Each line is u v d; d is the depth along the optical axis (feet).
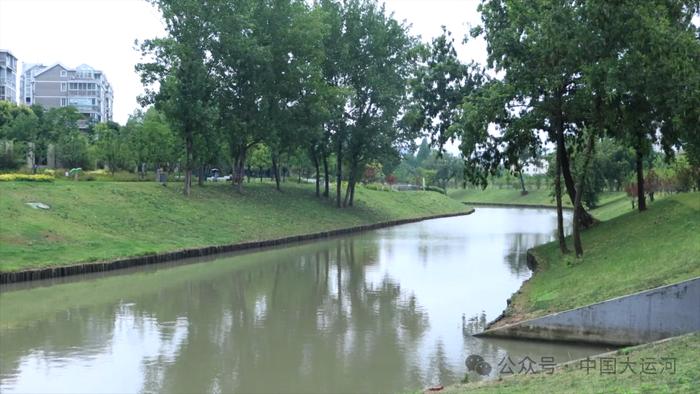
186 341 51.13
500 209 312.09
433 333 53.31
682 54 59.82
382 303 67.26
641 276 51.16
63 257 82.38
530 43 66.59
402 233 160.56
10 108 215.92
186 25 129.39
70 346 49.29
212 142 143.95
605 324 45.42
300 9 150.41
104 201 112.47
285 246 124.77
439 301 68.23
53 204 101.30
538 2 66.69
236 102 147.95
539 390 30.76
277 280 82.69
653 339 43.78
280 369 43.42
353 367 43.75
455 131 76.74
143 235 103.50
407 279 83.76
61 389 39.17
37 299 67.21
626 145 83.76
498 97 71.26
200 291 73.97
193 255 101.45
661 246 59.62
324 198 187.73
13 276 73.05
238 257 105.91
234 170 165.89
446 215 239.91
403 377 41.32
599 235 87.66
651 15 60.34
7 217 88.74
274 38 147.33
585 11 60.44
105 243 92.99
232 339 51.80
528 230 171.01
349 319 59.52
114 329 55.01
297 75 149.28
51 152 180.24
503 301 67.92
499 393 31.63
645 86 61.11
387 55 166.91
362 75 166.71
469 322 57.57
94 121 317.22
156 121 168.55
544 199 333.01
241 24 136.05
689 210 76.38
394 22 166.61
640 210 95.86
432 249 121.19
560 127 77.05
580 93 65.92
